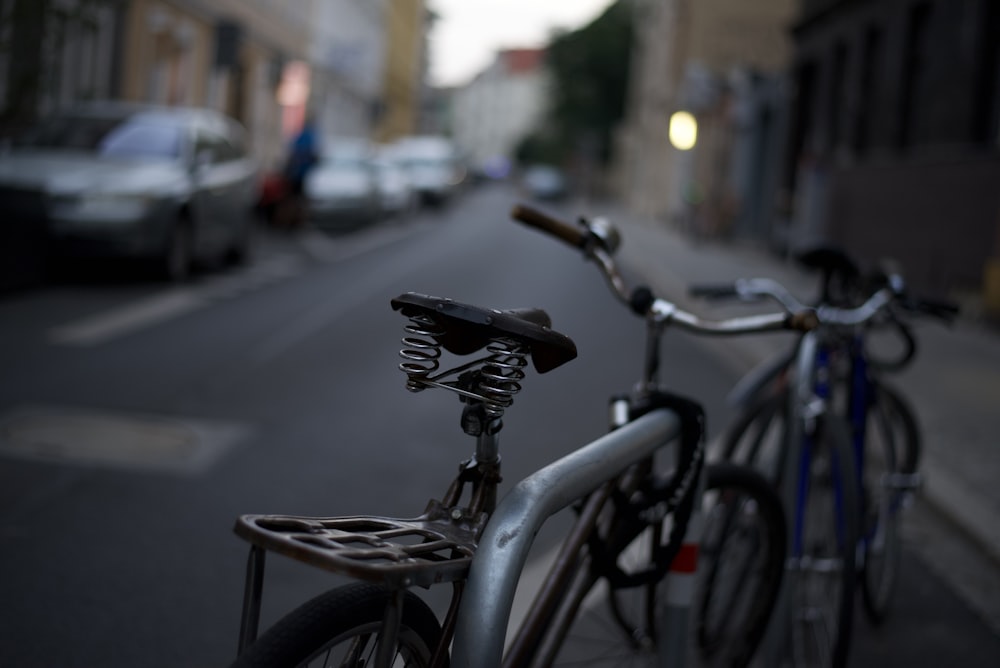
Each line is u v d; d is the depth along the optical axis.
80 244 13.27
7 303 11.75
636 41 86.38
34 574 4.50
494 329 2.05
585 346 11.91
